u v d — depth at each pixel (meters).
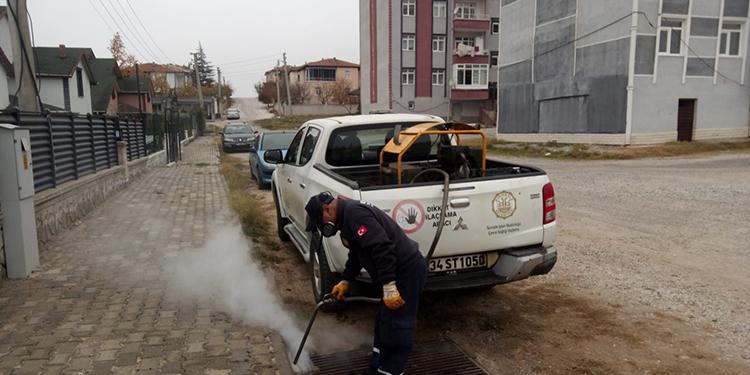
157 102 49.62
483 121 47.66
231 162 21.88
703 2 23.08
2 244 5.52
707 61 23.66
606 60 23.45
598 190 12.29
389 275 3.16
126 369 3.64
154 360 3.79
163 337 4.20
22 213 5.58
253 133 29.38
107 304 4.92
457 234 4.20
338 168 5.76
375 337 3.49
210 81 97.31
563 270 6.21
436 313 4.95
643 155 21.11
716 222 8.47
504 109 31.47
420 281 3.37
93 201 9.89
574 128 25.67
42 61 29.53
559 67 26.42
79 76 31.30
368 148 5.96
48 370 3.60
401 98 46.94
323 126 5.93
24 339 4.11
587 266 6.34
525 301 5.23
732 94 24.42
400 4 45.84
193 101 69.06
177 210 9.83
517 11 29.69
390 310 3.32
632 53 22.23
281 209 7.53
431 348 4.22
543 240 4.50
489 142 29.69
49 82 29.12
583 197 11.38
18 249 5.59
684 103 24.00
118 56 50.28
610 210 9.78
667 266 6.27
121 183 12.57
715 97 24.09
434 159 5.92
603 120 23.83
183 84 84.81
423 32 46.56
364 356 4.08
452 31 46.75
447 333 4.52
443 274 4.29
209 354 3.90
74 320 4.51
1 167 5.47
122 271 5.98
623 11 22.42
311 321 3.79
